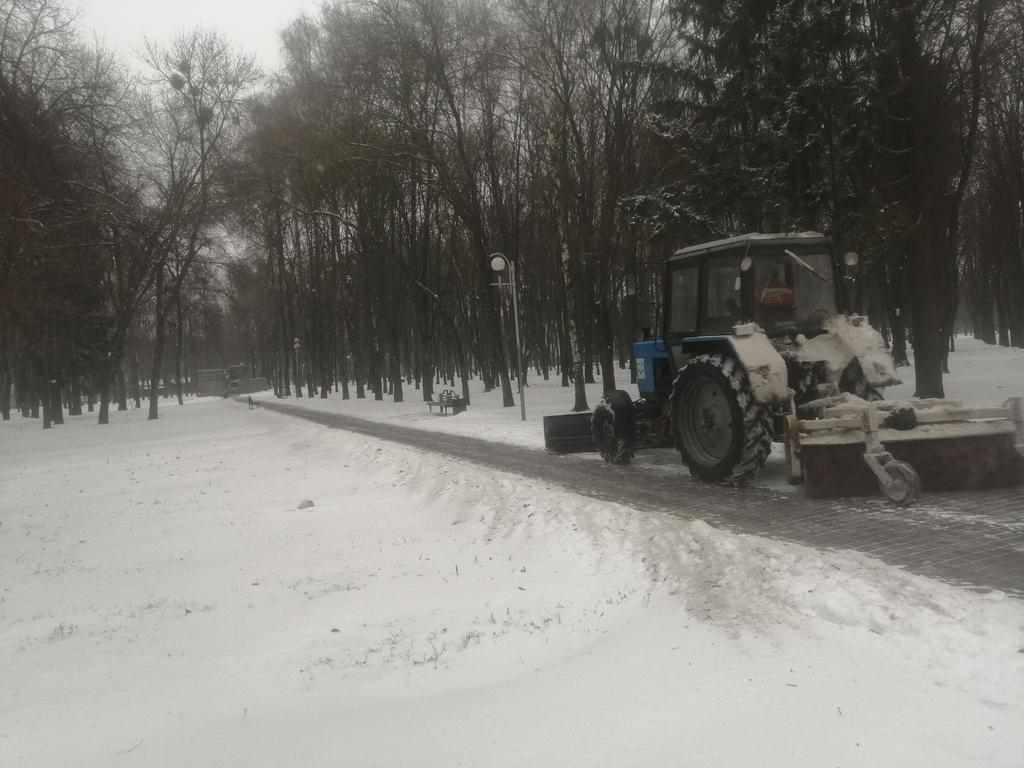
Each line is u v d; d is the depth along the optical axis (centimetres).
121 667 500
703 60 1781
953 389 1884
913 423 729
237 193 3331
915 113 1538
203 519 1007
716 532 630
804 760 301
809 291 898
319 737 362
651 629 460
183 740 371
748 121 1667
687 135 1778
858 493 738
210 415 3688
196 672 484
